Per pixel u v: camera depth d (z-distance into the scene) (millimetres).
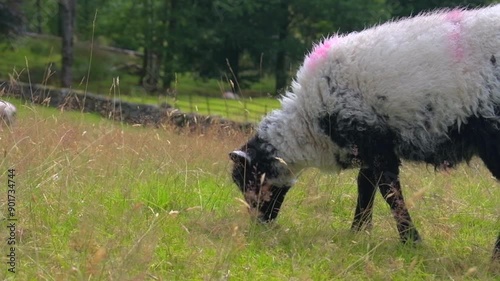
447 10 6012
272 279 4762
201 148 8227
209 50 30609
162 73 33031
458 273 5051
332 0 27297
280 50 28797
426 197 7008
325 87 5734
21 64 27062
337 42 5801
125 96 23047
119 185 6473
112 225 5453
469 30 5402
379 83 5500
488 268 5152
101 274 4113
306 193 6730
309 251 5273
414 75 5422
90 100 16344
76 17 29484
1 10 25281
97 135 7988
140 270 4422
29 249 4754
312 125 5887
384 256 5293
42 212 5574
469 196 7598
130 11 30531
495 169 5414
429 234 6031
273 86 32031
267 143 6094
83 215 5512
